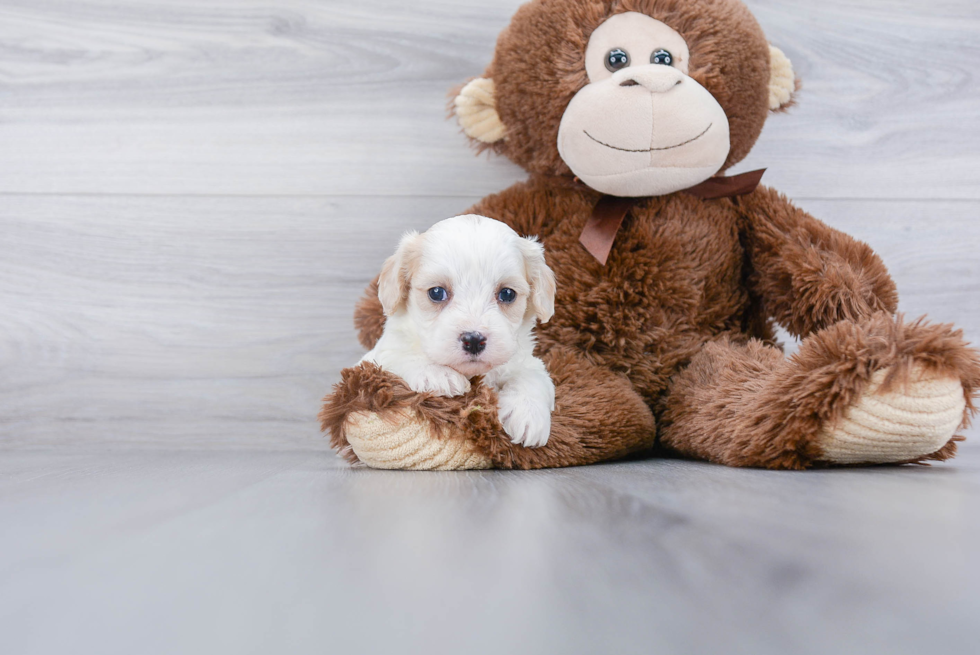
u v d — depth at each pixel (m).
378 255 2.05
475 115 1.73
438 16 2.04
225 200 2.02
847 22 2.07
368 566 0.55
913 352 1.17
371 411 1.24
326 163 2.04
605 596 0.47
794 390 1.25
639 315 1.66
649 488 0.96
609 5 1.57
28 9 1.98
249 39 2.02
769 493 0.90
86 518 0.76
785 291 1.65
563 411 1.41
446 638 0.40
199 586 0.51
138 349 2.00
